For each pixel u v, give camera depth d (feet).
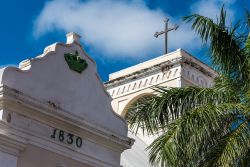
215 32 59.67
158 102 58.54
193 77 101.96
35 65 60.34
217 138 55.52
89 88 65.87
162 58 104.94
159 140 55.88
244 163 54.03
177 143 54.13
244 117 56.44
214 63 60.70
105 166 65.21
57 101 61.46
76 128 62.64
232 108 55.62
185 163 54.44
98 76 67.41
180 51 102.68
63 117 61.21
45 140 59.41
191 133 54.19
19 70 58.59
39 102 59.21
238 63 60.13
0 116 56.34
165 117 58.34
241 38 60.90
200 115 54.60
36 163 58.18
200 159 54.95
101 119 66.13
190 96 58.23
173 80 100.17
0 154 55.52
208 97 58.13
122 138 67.46
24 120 58.03
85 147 63.62
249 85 59.67
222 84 60.39
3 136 55.72
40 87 60.13
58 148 60.49
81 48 66.49
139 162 82.17
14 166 56.29
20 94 57.57
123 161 80.02
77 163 62.34
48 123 60.13
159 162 58.54
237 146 53.36
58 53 63.31
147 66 106.32
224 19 60.54
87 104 65.00
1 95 56.24
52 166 59.57
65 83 63.05
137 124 61.57
